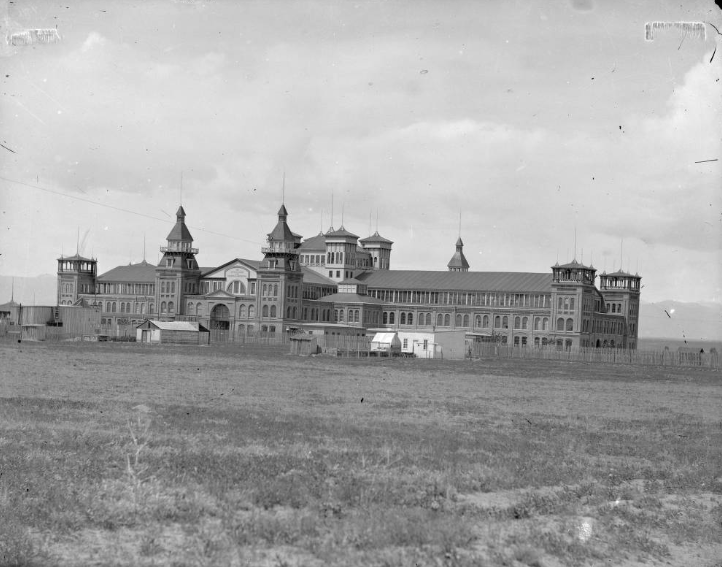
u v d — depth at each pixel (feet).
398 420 180.86
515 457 135.64
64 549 80.69
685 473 131.34
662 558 89.61
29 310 628.69
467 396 251.19
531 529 92.99
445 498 104.94
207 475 107.04
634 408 235.20
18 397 195.11
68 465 110.52
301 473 109.91
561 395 269.85
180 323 609.83
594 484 119.14
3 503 91.91
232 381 275.59
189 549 80.84
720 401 265.54
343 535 85.40
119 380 261.24
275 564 77.92
